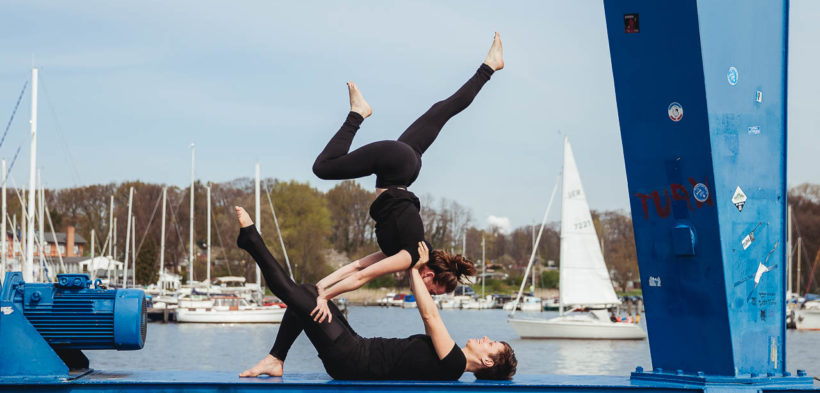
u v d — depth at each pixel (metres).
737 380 5.11
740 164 5.22
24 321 5.20
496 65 6.19
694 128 5.17
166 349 34.50
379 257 5.80
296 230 93.56
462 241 104.88
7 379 5.07
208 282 62.81
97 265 91.94
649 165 5.41
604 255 118.38
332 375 5.39
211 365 28.06
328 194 112.25
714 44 5.12
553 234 135.25
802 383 5.28
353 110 5.83
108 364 27.62
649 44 5.30
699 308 5.29
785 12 5.39
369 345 5.39
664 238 5.42
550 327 41.84
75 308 5.38
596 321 42.00
